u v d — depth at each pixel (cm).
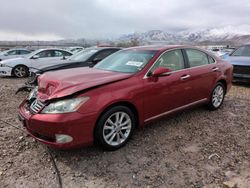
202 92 543
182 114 571
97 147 410
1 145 418
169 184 320
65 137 349
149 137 452
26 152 397
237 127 504
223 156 388
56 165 362
